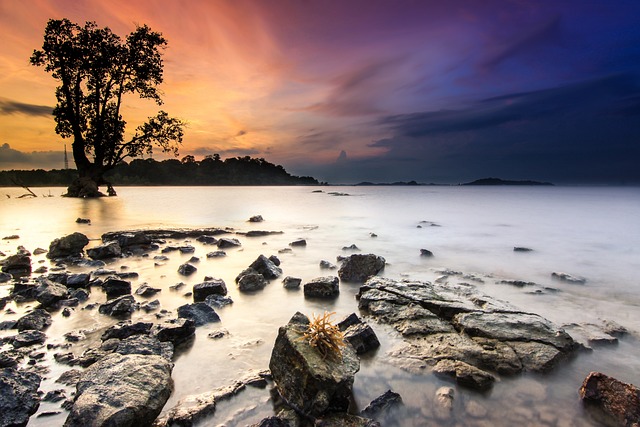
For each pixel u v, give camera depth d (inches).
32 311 335.9
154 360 228.2
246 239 874.1
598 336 307.3
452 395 223.0
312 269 561.6
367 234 984.9
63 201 1994.3
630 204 2613.2
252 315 356.2
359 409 211.8
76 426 171.6
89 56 2038.6
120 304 352.2
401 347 282.5
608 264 634.2
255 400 215.6
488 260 659.4
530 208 2154.3
